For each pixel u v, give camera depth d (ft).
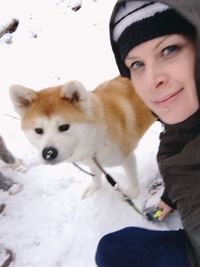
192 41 1.09
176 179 1.60
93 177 2.82
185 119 1.30
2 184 3.19
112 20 1.21
